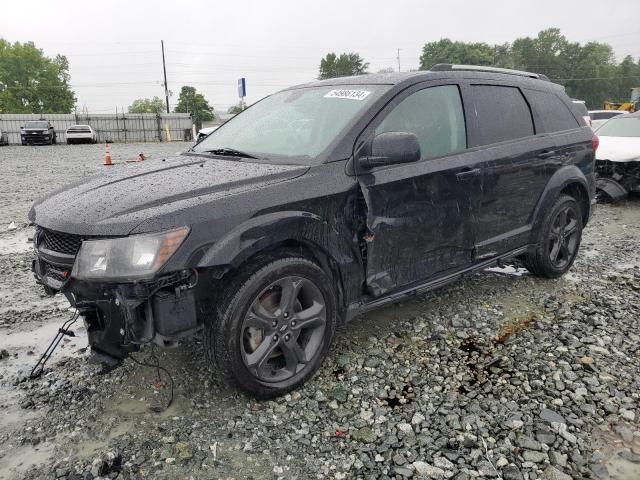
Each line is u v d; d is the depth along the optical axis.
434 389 3.11
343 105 3.56
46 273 2.95
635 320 4.04
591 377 3.21
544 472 2.43
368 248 3.27
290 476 2.43
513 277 5.05
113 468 2.48
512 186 4.18
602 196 9.10
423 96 3.69
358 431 2.74
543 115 4.65
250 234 2.74
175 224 2.58
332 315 3.20
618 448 2.60
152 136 45.06
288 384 3.04
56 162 19.55
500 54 102.06
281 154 3.42
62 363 3.49
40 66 72.44
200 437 2.69
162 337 2.64
